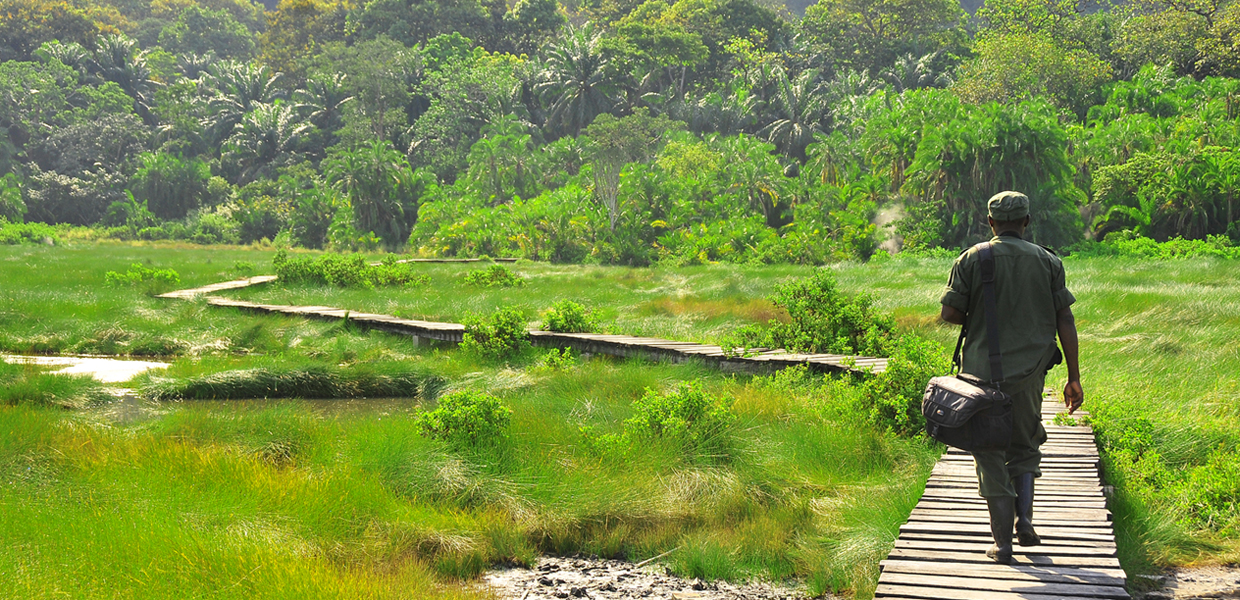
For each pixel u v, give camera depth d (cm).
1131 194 4925
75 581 452
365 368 1234
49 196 8119
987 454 407
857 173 5747
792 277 2759
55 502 575
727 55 9100
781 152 7781
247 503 580
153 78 11288
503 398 998
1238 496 594
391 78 8731
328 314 1748
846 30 9238
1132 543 514
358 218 6438
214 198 8288
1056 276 391
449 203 5853
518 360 1361
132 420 966
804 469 705
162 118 9556
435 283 2578
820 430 764
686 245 4722
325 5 11562
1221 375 1002
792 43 9562
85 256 4238
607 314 1823
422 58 9125
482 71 8412
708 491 652
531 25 10350
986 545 442
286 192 7669
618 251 4894
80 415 965
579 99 8150
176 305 1939
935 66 8706
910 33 9075
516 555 576
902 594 383
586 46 8188
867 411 805
